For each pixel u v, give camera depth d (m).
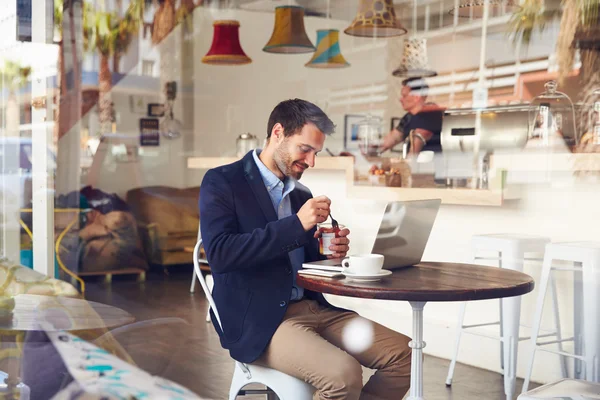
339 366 1.54
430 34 4.14
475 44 3.74
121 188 3.90
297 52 4.27
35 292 1.81
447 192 2.38
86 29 3.98
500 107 2.45
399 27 4.03
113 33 4.01
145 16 4.11
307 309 1.74
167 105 4.18
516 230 2.20
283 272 1.71
